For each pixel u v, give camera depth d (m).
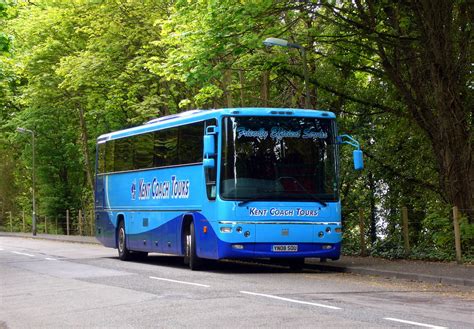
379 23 22.81
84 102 41.00
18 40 39.09
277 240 17.47
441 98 20.80
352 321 9.64
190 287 14.26
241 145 17.62
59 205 57.41
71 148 55.22
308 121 18.14
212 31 20.97
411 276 16.42
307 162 17.94
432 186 24.97
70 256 26.28
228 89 29.22
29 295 13.73
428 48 20.69
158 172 21.25
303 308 10.95
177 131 20.14
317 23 24.05
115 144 25.05
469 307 11.33
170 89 34.47
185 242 19.58
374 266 18.73
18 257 25.78
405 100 22.89
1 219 65.56
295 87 27.44
